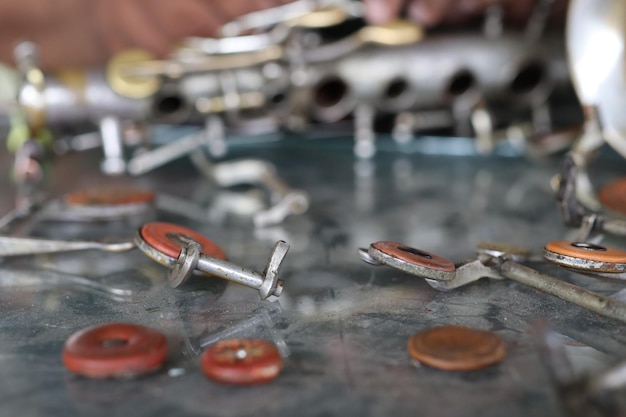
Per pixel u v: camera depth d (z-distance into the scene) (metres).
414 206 0.41
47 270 0.33
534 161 0.53
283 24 0.50
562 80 0.50
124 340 0.26
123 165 0.51
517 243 0.35
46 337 0.27
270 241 0.36
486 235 0.36
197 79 0.50
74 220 0.38
